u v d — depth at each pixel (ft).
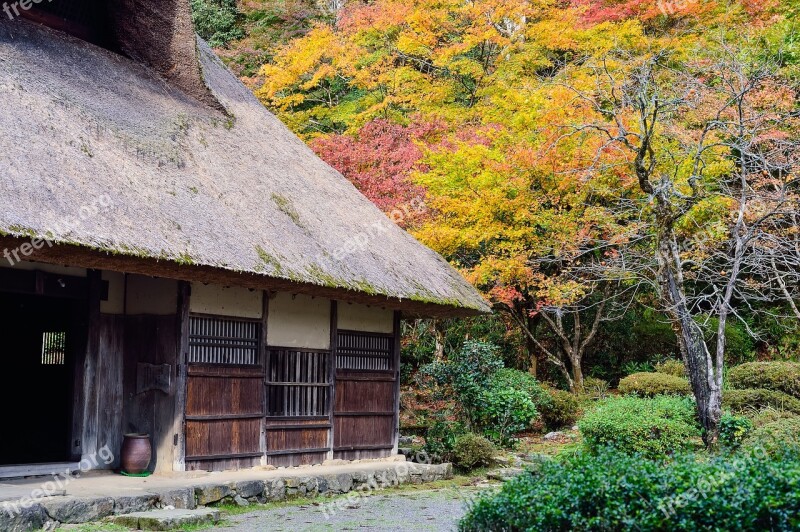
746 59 40.40
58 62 25.49
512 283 40.65
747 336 47.83
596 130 37.96
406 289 28.84
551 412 39.58
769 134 34.27
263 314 27.43
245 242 23.36
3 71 22.40
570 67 45.19
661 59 46.47
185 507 21.81
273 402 27.86
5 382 27.91
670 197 33.83
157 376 24.95
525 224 39.47
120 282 26.25
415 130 45.65
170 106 28.40
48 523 18.53
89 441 24.77
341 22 52.21
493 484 29.76
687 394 37.32
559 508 12.50
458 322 49.96
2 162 18.48
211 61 35.70
